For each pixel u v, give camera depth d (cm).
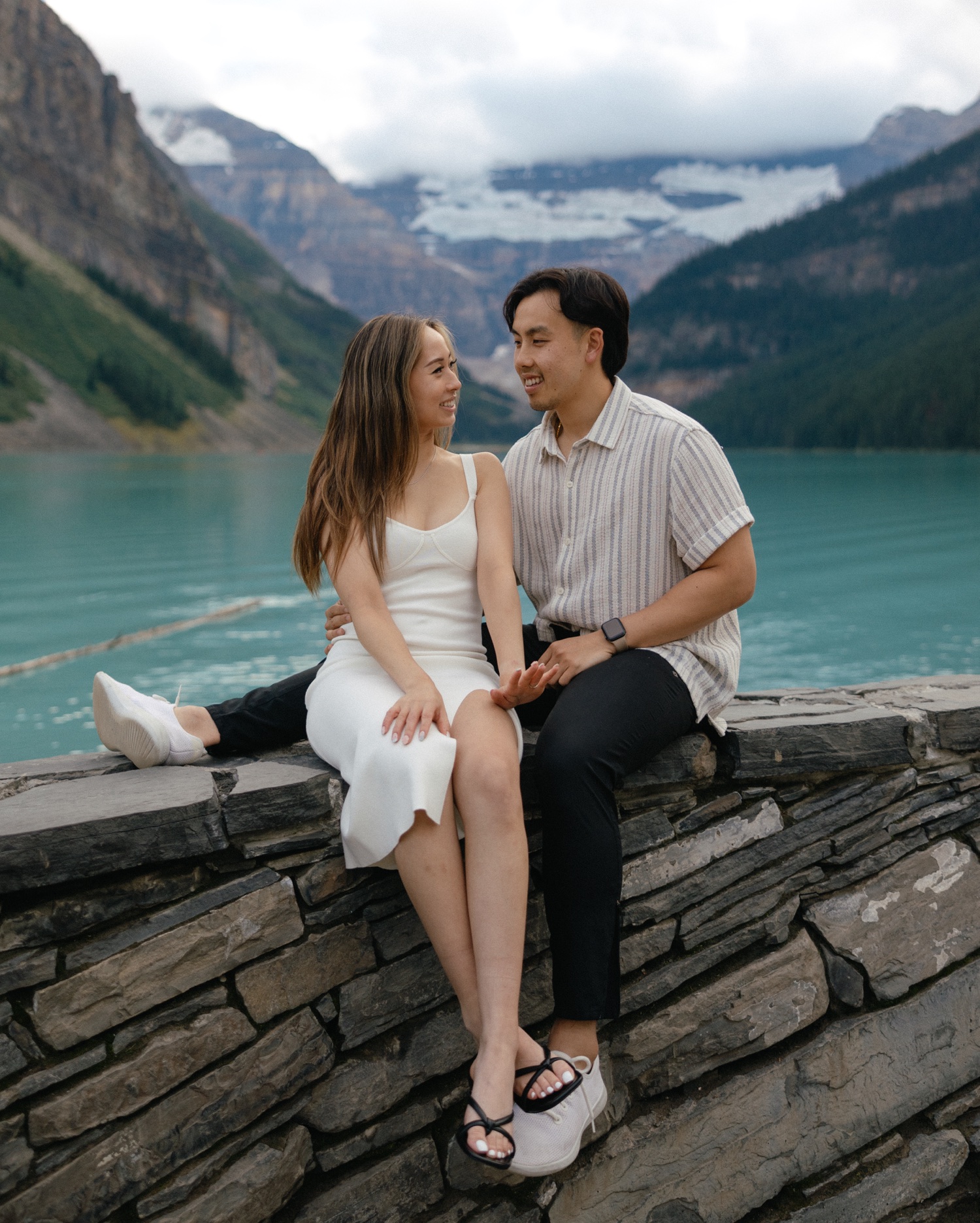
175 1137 154
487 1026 157
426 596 196
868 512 2833
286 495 3459
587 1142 192
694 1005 203
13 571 1570
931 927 230
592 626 211
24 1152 141
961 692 254
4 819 150
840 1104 217
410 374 193
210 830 159
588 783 174
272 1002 166
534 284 206
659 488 202
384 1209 176
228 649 973
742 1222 209
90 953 149
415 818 161
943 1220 228
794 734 212
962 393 10388
